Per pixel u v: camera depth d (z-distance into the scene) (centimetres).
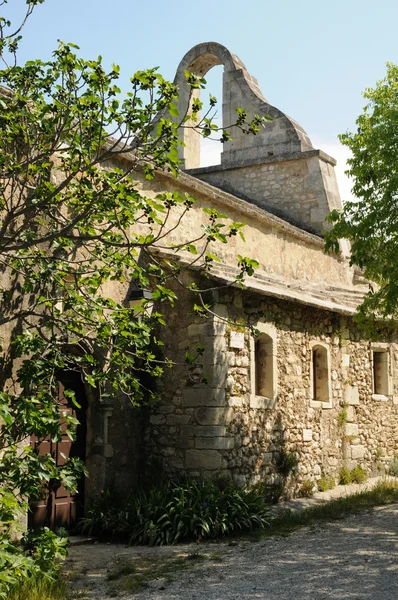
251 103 1712
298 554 764
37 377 707
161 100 645
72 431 670
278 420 1137
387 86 1113
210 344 1008
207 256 708
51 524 880
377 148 1069
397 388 1526
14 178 689
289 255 1442
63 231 657
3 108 659
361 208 1089
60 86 652
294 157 1636
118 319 750
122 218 702
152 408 1038
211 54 1736
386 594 599
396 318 1191
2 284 786
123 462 982
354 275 1697
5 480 627
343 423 1338
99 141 641
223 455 991
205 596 618
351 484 1307
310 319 1279
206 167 1753
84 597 629
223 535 876
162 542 845
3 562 535
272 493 1094
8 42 664
